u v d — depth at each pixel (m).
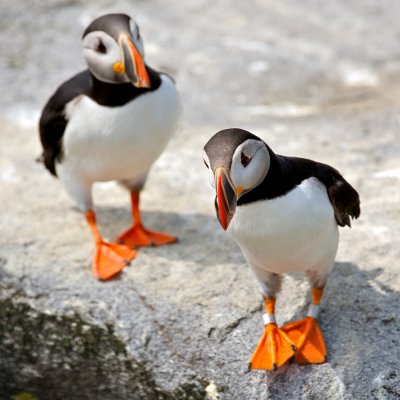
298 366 7.14
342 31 15.38
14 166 11.20
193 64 14.42
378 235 8.69
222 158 5.99
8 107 13.05
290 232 6.52
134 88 8.10
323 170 6.88
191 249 9.03
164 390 7.66
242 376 7.23
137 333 7.95
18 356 8.81
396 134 11.32
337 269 8.15
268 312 7.42
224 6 16.12
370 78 14.02
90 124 8.21
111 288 8.48
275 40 15.13
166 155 11.23
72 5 15.93
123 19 7.97
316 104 13.23
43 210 10.08
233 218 6.58
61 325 8.39
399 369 6.88
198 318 7.87
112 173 8.76
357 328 7.39
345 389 6.87
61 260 8.98
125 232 9.35
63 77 13.91
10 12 15.66
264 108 13.15
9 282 8.77
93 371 8.34
